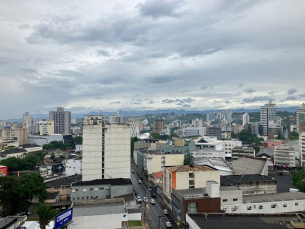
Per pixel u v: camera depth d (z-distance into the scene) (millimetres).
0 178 87562
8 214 88000
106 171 119375
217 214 66062
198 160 157125
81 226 63406
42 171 155875
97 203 77250
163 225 82062
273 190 100500
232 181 101438
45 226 67938
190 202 78250
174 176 94312
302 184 98250
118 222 65812
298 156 194875
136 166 192500
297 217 64562
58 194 106375
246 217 64312
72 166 143875
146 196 117312
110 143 120125
